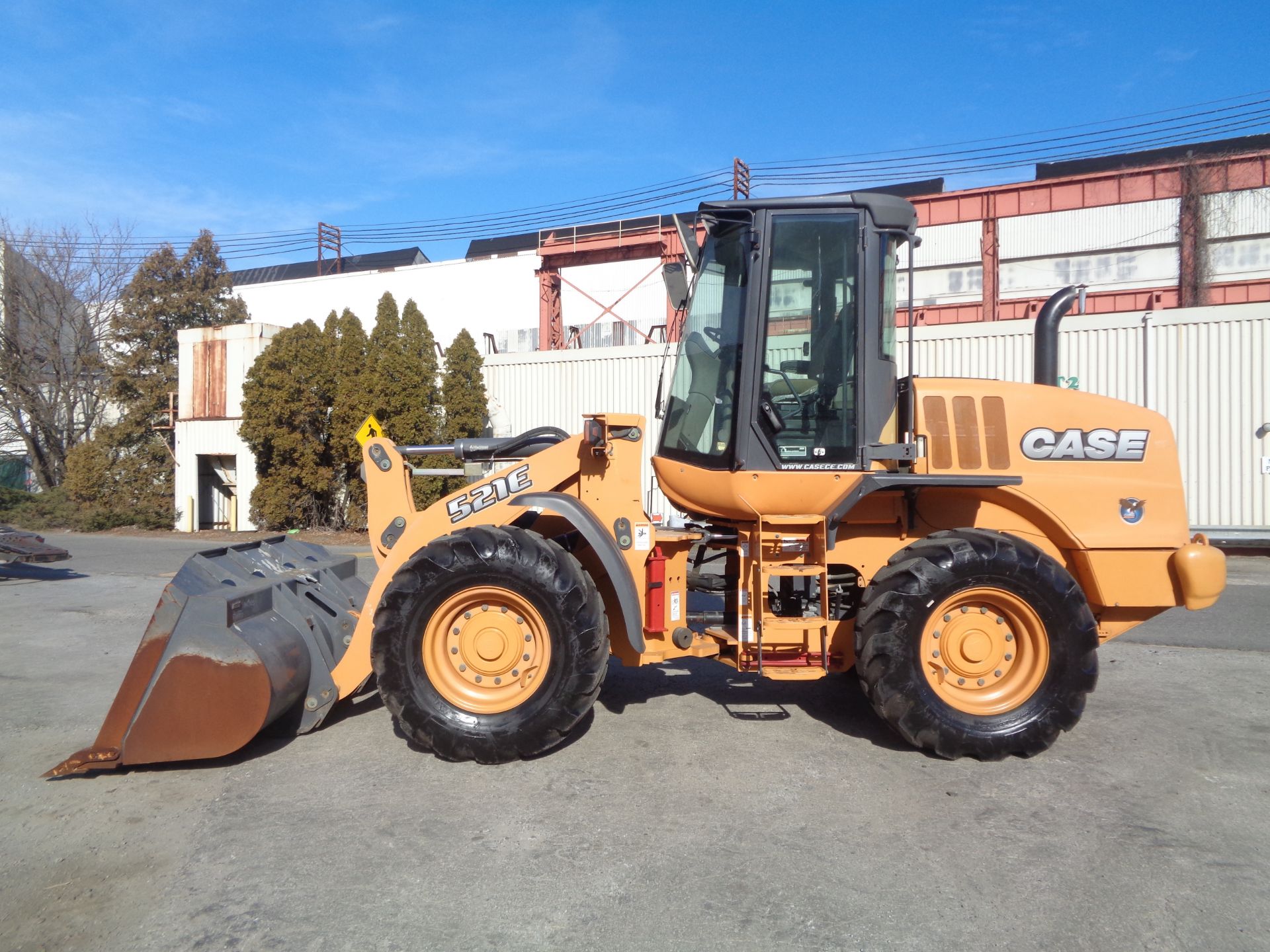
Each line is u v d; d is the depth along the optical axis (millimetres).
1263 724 4957
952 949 2727
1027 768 4277
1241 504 13547
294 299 37625
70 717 5160
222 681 4117
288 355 17422
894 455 4602
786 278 4680
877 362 4652
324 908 2973
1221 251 22656
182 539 18297
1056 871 3223
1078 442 4785
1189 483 13844
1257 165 22312
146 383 23172
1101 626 4875
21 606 9062
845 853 3367
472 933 2812
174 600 4211
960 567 4293
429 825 3613
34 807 3826
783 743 4625
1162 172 23125
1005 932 2818
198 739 4105
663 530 4977
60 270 26094
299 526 18250
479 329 34531
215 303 26109
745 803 3842
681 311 5133
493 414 18484
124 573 11977
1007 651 4449
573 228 27484
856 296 4652
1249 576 11141
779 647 4676
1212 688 5715
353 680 4719
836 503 4668
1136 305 23328
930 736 4301
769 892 3072
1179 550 4688
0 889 3123
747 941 2766
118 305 27000
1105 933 2809
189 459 20750
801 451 4648
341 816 3705
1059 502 4719
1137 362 14078
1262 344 13406
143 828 3607
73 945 2756
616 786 4031
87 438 26766
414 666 4273
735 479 4676
